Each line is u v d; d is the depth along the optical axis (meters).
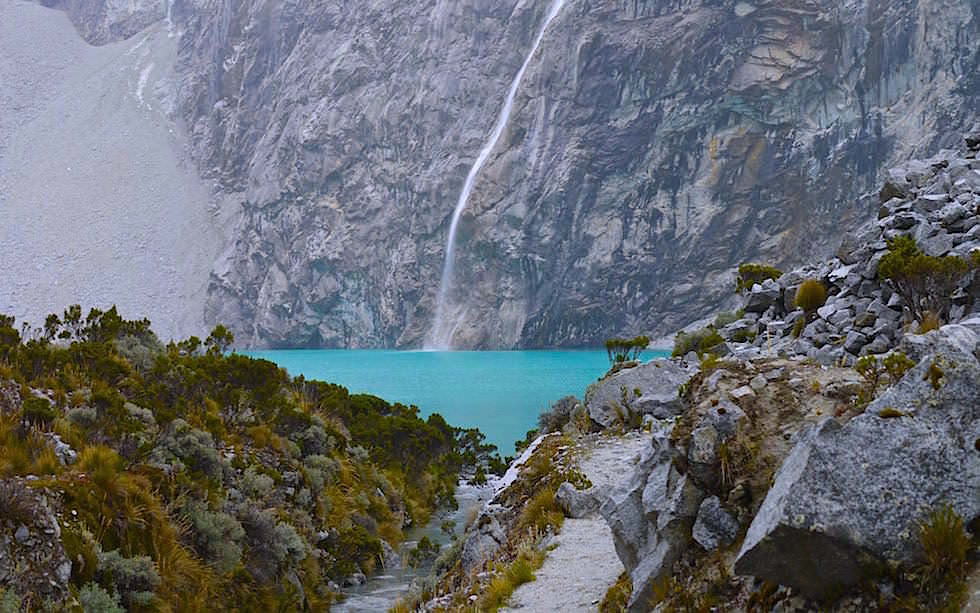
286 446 23.72
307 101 149.25
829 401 6.91
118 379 20.98
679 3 112.38
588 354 100.62
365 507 25.11
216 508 17.20
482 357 99.19
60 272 159.75
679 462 7.44
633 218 111.75
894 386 5.93
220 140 179.12
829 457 5.59
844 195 102.38
